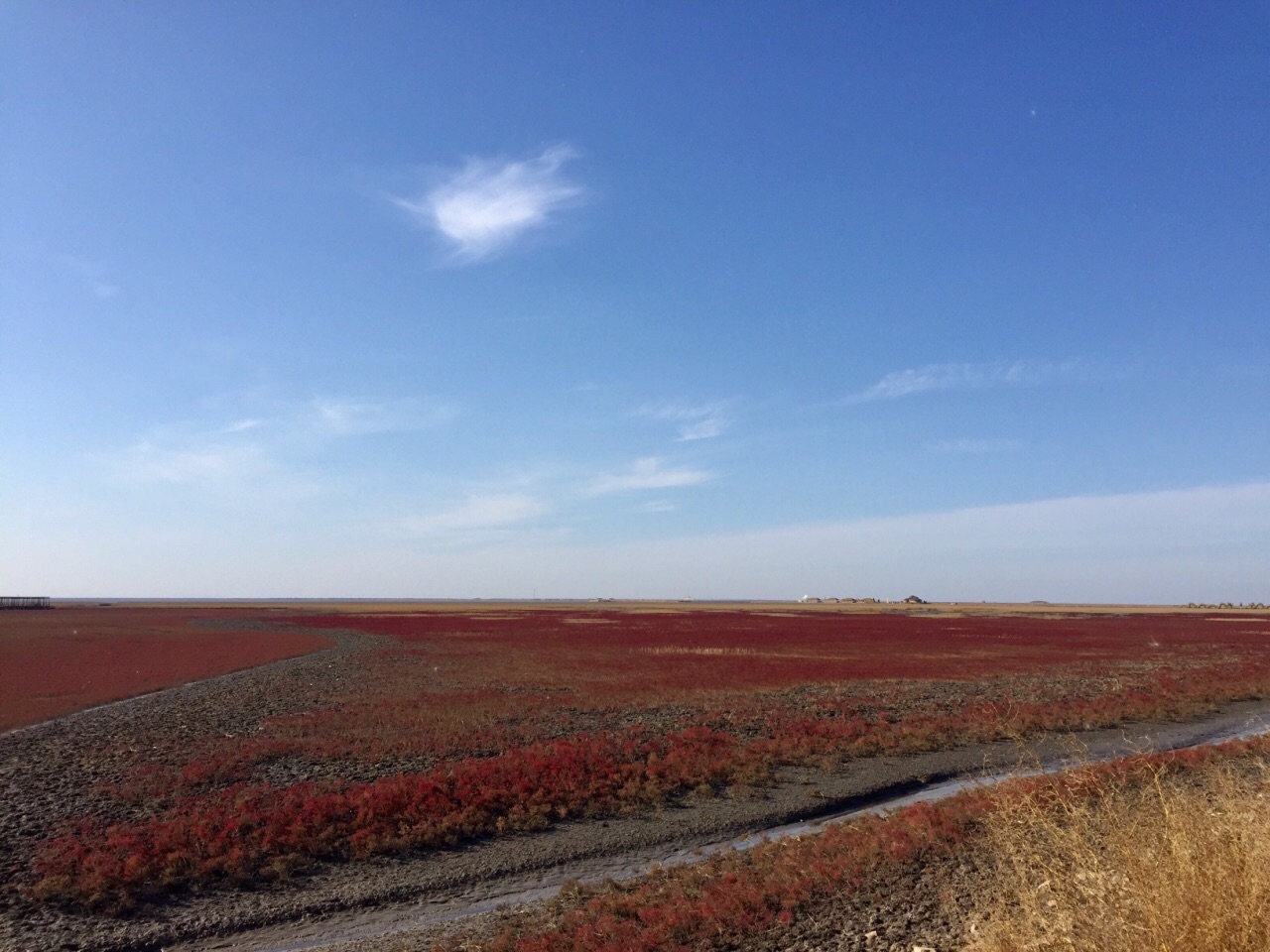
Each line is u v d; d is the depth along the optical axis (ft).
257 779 67.56
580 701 109.09
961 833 42.11
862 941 30.58
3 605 496.64
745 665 156.15
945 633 262.47
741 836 54.85
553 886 46.73
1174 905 19.88
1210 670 138.00
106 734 88.99
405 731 88.07
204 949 39.11
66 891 44.09
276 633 282.97
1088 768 42.22
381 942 38.37
